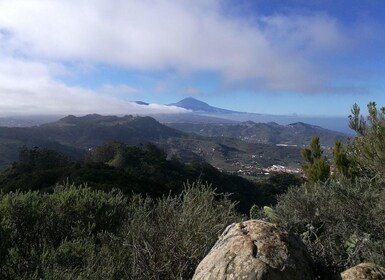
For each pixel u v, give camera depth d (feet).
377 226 14.42
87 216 18.29
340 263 10.43
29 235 17.31
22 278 12.29
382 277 8.87
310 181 26.35
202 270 9.16
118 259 13.51
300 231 14.47
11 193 19.36
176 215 14.35
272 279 8.29
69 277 11.96
